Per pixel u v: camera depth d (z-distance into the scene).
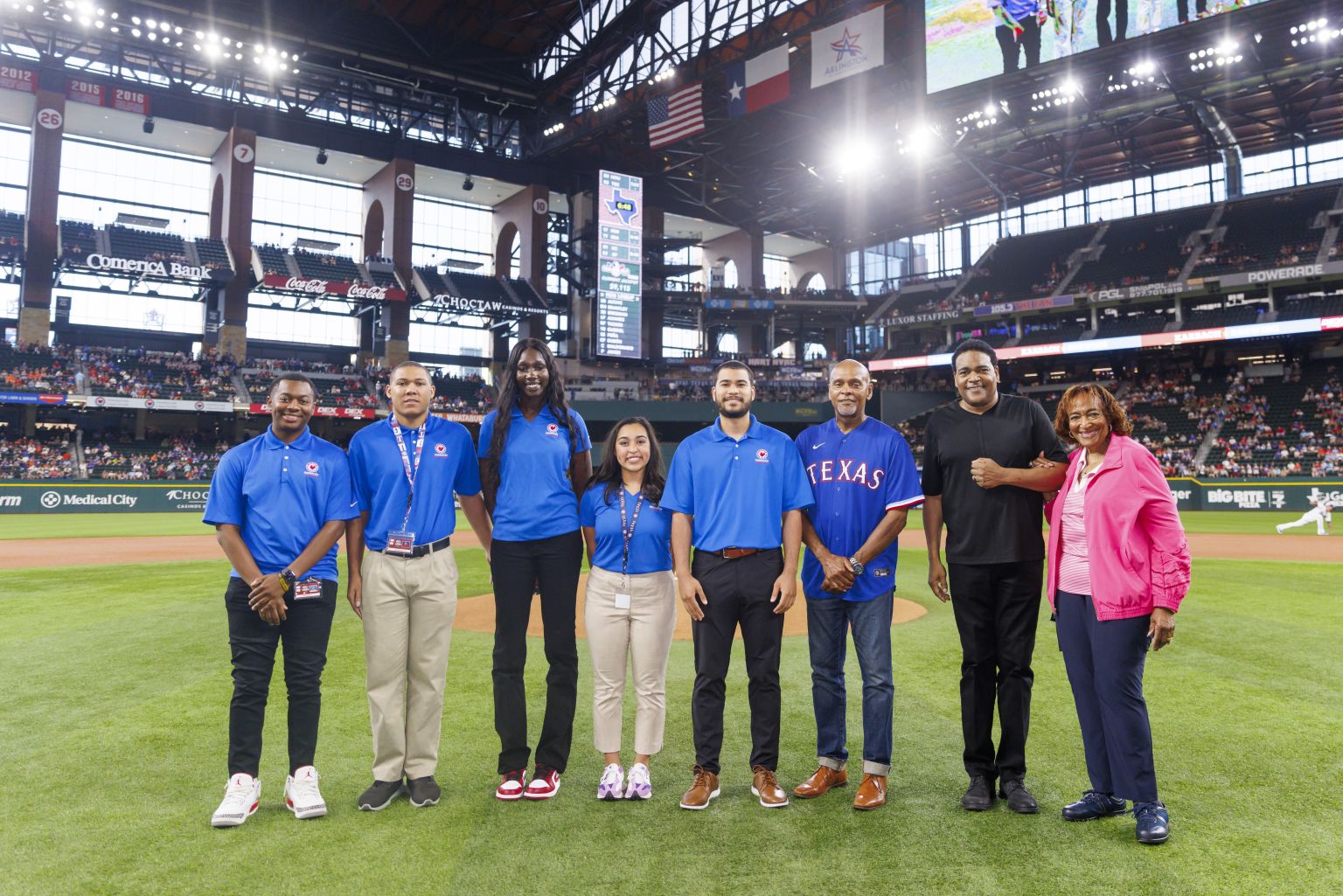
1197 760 3.94
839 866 2.86
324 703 4.95
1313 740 4.23
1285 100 34.69
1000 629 3.47
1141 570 3.17
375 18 36.47
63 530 20.72
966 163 41.28
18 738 4.26
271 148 37.12
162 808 3.37
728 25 32.66
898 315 43.34
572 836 3.13
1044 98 34.16
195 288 37.81
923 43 28.38
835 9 29.45
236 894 2.65
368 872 2.81
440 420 3.79
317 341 40.94
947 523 3.58
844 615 3.71
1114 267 40.22
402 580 3.51
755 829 3.20
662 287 44.03
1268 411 33.62
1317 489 26.91
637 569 3.65
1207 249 37.94
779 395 42.25
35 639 6.85
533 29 38.12
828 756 3.63
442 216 43.97
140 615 8.01
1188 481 29.05
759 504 3.56
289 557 3.38
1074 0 25.69
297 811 3.27
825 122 36.47
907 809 3.40
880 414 42.00
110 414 35.97
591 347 42.78
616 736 3.61
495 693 3.63
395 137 38.56
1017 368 41.94
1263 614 7.96
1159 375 38.47
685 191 45.62
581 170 42.59
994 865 2.87
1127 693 3.14
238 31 33.53
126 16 31.70
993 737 4.36
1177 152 41.69
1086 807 3.28
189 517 26.75
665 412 38.97
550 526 3.64
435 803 3.45
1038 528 3.47
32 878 2.76
